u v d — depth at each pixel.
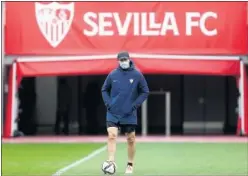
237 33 67.06
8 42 67.12
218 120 76.62
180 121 76.50
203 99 76.62
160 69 65.19
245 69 67.81
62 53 67.00
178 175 29.56
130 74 28.81
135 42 67.06
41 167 34.59
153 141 60.09
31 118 74.75
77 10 67.19
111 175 29.31
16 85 66.50
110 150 28.52
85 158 40.66
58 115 75.25
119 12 67.12
